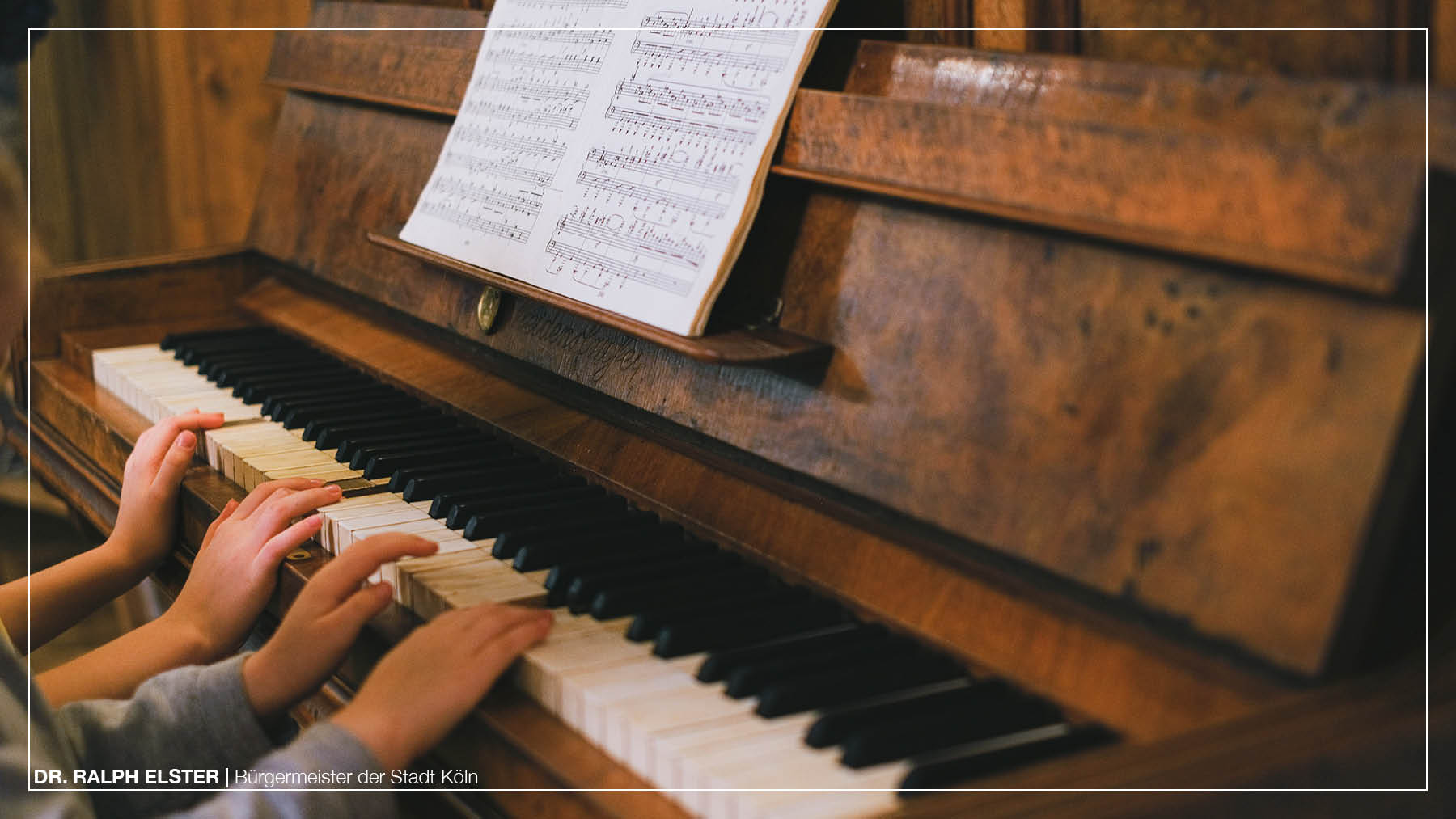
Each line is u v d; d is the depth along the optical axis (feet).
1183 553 2.80
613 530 3.90
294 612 3.46
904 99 3.74
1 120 10.11
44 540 8.66
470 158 5.04
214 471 4.91
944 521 3.27
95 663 3.79
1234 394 2.78
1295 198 2.68
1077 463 3.03
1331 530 2.59
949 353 3.38
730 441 3.94
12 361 6.59
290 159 6.89
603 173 4.32
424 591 3.54
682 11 4.32
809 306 3.81
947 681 2.97
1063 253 3.16
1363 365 2.61
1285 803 2.51
